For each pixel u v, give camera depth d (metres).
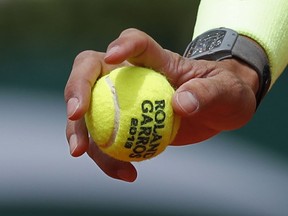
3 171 8.28
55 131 8.88
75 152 2.84
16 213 7.98
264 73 3.29
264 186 8.08
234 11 3.42
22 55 12.66
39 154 8.45
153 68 2.84
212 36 3.34
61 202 7.98
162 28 16.39
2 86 9.80
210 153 8.36
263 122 8.62
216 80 2.75
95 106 2.76
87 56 2.86
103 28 16.20
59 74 10.24
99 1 16.16
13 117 9.13
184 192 7.95
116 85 2.74
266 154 8.43
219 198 7.92
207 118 2.85
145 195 7.91
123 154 2.75
